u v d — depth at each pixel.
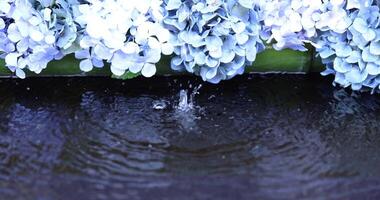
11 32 2.26
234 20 2.25
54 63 2.36
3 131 2.24
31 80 2.38
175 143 2.22
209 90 2.36
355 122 2.28
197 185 2.11
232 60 2.29
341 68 2.30
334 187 2.12
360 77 2.30
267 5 2.28
